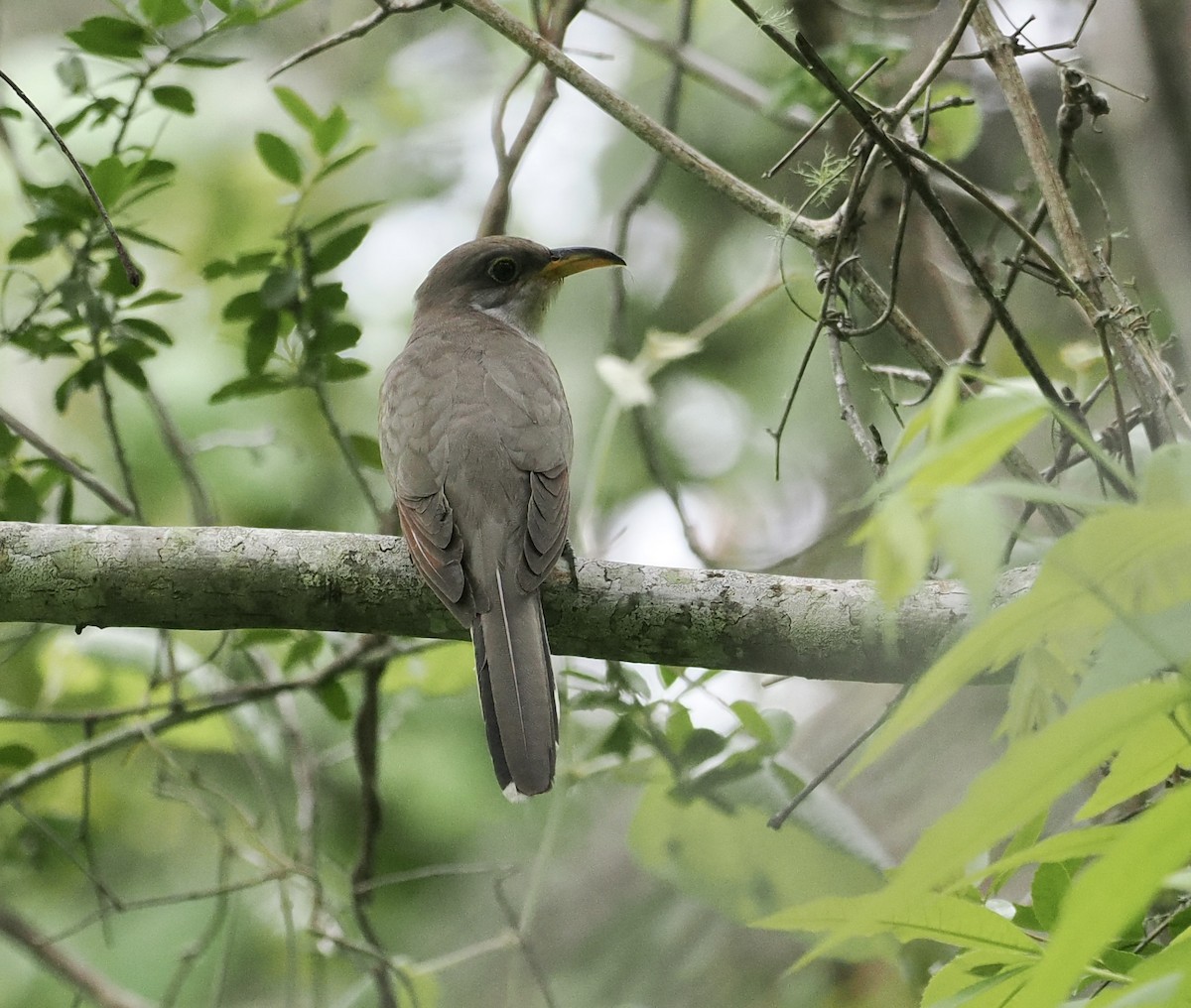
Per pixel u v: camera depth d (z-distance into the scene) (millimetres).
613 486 14945
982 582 3287
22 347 10078
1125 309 8047
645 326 15148
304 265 10141
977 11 8633
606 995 12883
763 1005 12516
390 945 13180
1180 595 3633
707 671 9500
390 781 13453
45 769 10375
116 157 9531
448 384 10180
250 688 10617
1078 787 8453
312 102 16109
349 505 13938
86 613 8203
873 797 11758
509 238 12281
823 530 13125
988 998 4859
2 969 13203
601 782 11172
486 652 8312
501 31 8922
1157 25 9852
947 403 3611
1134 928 6250
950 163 11531
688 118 14914
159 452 13758
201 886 13445
